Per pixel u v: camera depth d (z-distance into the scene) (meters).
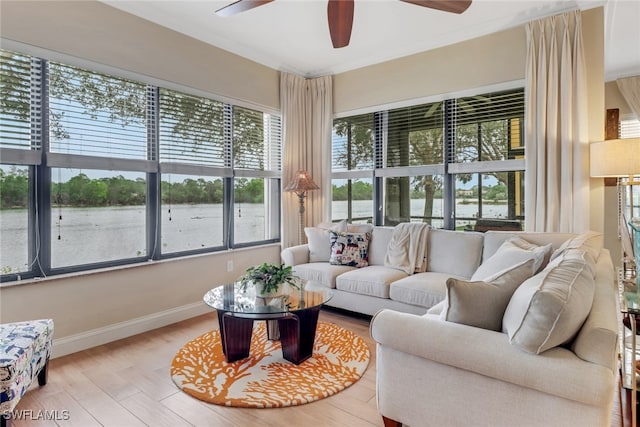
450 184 3.93
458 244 3.30
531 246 2.70
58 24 2.65
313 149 4.75
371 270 3.40
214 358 2.58
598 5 3.03
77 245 2.86
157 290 3.29
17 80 2.52
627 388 1.73
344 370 2.40
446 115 3.90
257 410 1.97
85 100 2.85
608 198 4.81
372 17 3.29
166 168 3.35
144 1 3.00
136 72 3.11
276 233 4.60
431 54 3.90
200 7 3.10
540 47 3.20
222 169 3.88
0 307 2.42
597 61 3.04
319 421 1.87
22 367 1.86
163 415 1.94
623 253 3.08
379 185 4.43
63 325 2.70
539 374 1.28
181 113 3.50
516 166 3.46
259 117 4.33
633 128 4.79
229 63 3.89
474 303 1.53
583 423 1.25
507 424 1.39
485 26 3.47
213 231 3.86
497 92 3.58
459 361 1.45
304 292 2.73
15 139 2.52
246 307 2.38
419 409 1.61
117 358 2.63
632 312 1.56
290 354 2.51
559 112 3.16
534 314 1.29
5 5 2.42
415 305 2.91
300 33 3.60
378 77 4.29
